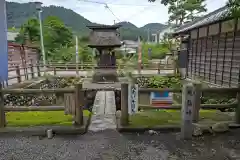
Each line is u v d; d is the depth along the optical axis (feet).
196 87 12.79
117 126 13.35
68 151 10.58
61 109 13.17
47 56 73.05
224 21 25.77
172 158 9.91
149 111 17.24
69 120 14.47
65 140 11.91
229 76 25.62
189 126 11.84
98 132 13.05
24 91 12.68
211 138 12.07
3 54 25.30
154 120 14.55
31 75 40.91
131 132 13.00
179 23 88.99
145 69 55.57
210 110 17.79
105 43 35.99
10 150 10.68
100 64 38.88
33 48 52.21
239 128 13.46
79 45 71.15
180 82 35.96
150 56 82.12
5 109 13.02
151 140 11.86
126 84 13.01
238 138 12.05
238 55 23.76
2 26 25.09
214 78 29.73
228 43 25.96
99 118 15.79
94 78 38.68
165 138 12.12
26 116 15.64
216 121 14.34
